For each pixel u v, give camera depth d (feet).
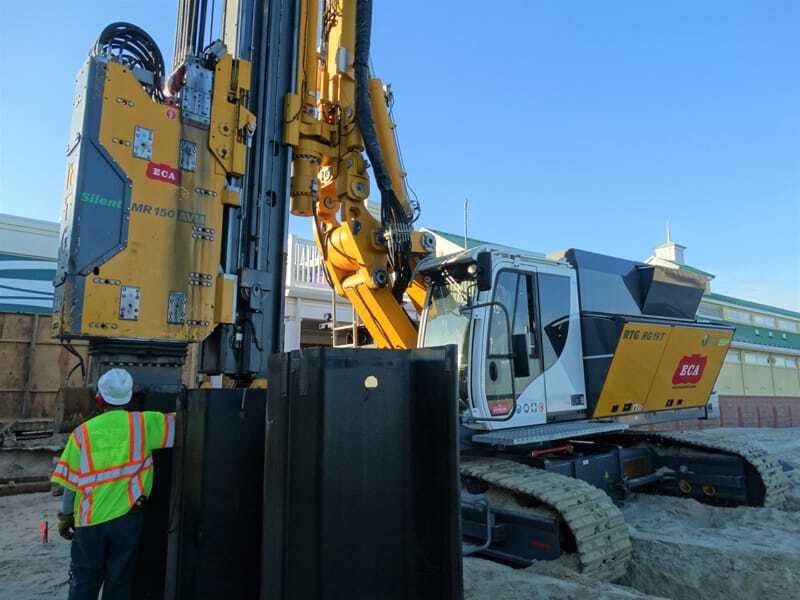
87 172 14.65
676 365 27.37
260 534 10.68
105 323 14.57
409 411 8.88
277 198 19.79
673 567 18.75
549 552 17.67
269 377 9.37
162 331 15.39
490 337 20.86
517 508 18.95
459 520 8.36
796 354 96.48
